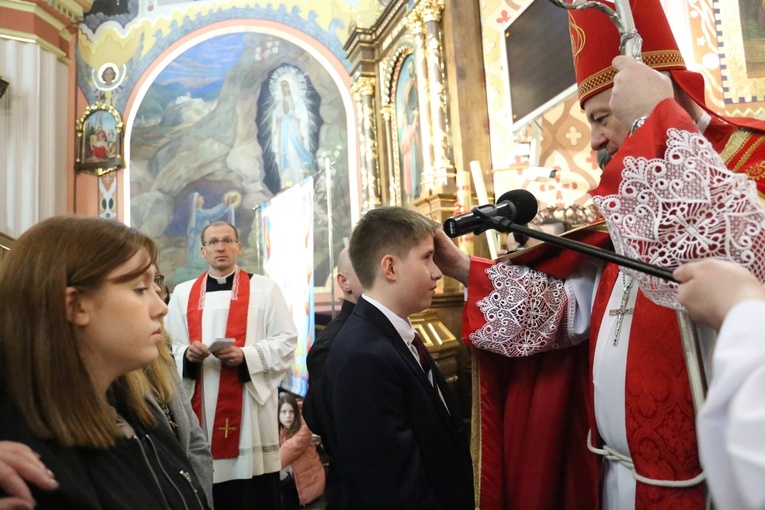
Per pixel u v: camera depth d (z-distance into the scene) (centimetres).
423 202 563
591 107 146
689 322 110
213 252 359
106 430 102
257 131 876
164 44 886
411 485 137
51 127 782
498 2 542
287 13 884
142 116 870
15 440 94
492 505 167
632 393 131
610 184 109
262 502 328
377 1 770
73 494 92
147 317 108
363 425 140
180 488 121
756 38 352
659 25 140
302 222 529
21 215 738
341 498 146
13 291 101
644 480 128
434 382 173
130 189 855
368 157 742
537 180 477
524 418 170
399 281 159
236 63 888
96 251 104
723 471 61
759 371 58
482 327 162
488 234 427
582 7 120
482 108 537
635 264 96
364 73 747
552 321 158
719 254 95
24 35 760
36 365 97
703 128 135
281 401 473
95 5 883
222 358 321
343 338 157
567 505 167
